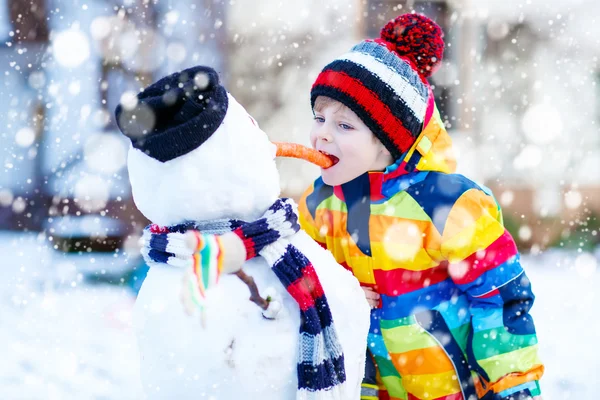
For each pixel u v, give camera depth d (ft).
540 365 11.29
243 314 8.38
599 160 37.55
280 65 35.14
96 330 22.66
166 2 35.17
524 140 37.76
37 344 20.97
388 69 11.14
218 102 8.49
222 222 8.52
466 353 11.61
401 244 11.19
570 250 35.68
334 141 11.12
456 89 38.17
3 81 35.86
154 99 8.35
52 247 33.37
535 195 37.27
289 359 8.40
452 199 11.11
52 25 35.73
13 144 35.83
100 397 16.76
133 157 8.66
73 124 35.70
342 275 9.18
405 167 11.34
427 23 11.79
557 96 38.04
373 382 12.10
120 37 35.29
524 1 38.04
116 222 34.88
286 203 8.89
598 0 37.96
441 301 11.50
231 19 35.09
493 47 38.34
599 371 19.01
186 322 8.34
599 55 37.96
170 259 8.63
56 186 35.65
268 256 8.50
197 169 8.28
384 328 11.55
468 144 37.63
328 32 35.37
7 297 26.35
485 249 10.97
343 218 11.80
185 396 8.36
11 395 16.72
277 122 35.01
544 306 26.12
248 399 8.32
